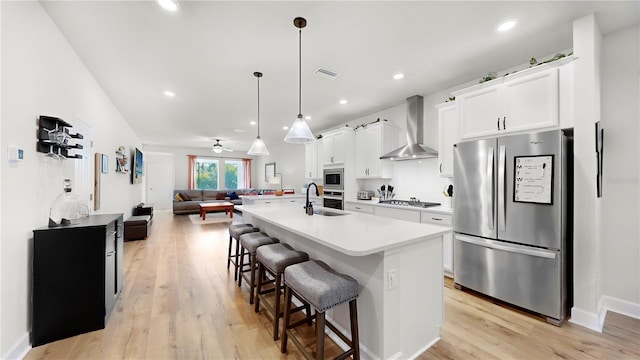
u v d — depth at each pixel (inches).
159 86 136.0
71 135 88.0
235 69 115.7
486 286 95.2
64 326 71.7
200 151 387.2
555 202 79.8
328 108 178.2
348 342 61.0
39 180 74.1
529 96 90.7
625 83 86.0
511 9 76.3
